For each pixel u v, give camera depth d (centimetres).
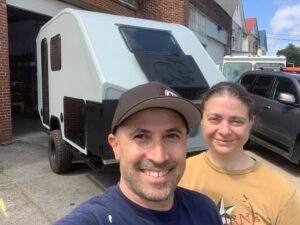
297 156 221
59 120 202
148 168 46
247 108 66
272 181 65
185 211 50
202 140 164
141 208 46
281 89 247
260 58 449
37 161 235
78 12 171
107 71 147
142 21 185
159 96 45
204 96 69
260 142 261
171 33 185
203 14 704
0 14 283
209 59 181
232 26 1066
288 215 62
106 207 45
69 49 178
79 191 182
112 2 433
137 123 47
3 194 177
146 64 156
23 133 337
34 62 478
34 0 338
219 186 66
